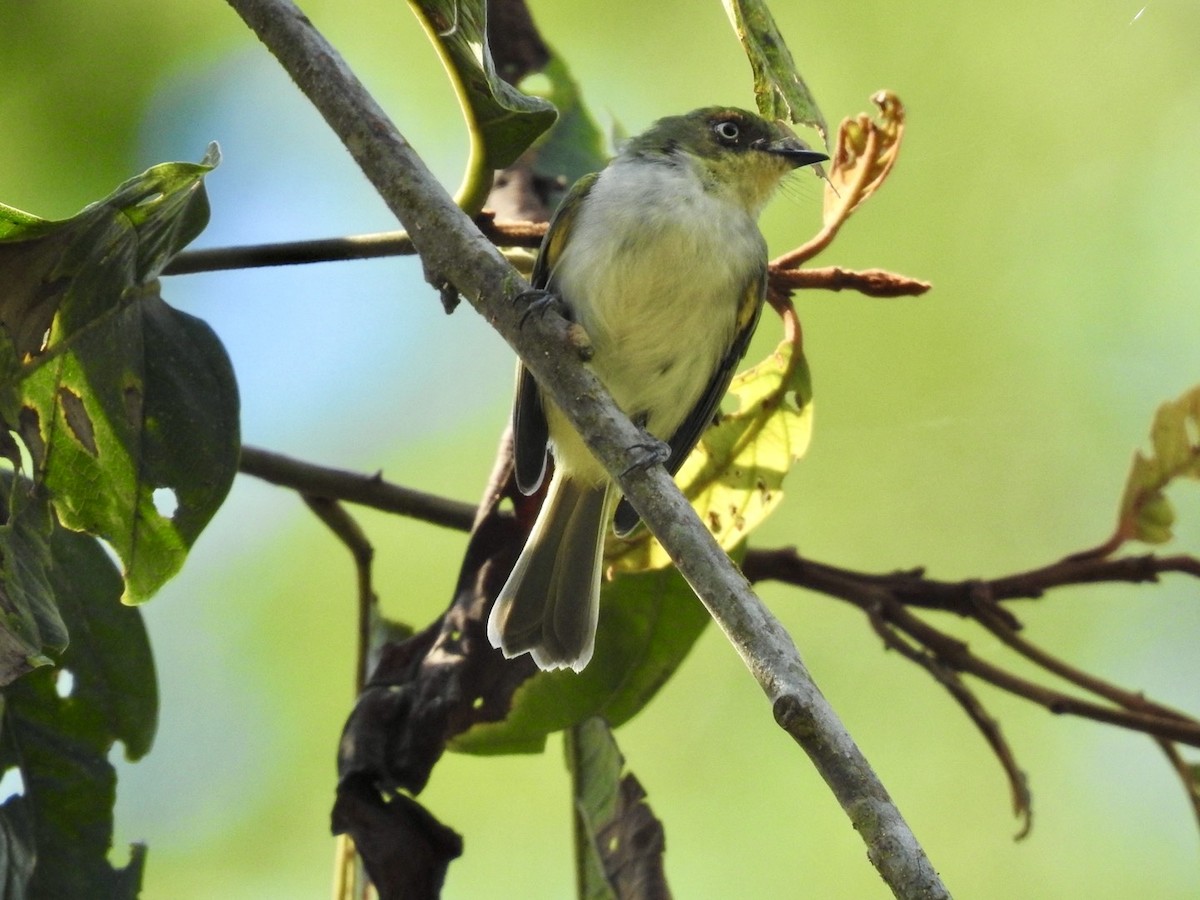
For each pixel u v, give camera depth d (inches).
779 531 459.2
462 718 259.3
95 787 240.1
